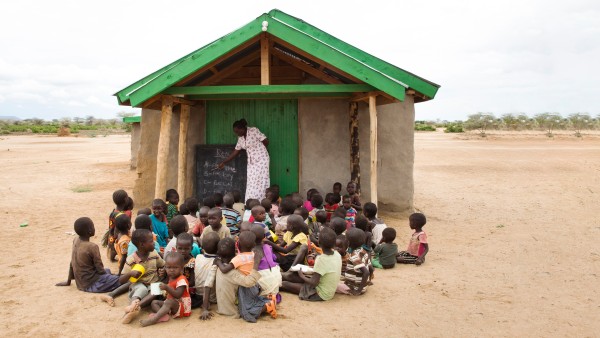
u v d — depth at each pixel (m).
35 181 15.49
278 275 5.12
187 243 4.91
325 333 4.42
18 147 32.66
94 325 4.50
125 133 69.38
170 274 4.63
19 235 8.29
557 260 6.95
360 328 4.55
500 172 18.61
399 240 8.34
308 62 9.65
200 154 10.01
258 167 9.20
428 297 5.40
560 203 12.06
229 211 6.97
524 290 5.64
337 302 5.25
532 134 47.28
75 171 18.45
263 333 4.39
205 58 7.52
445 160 23.34
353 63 7.50
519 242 8.12
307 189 10.20
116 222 5.69
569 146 32.12
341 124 10.10
